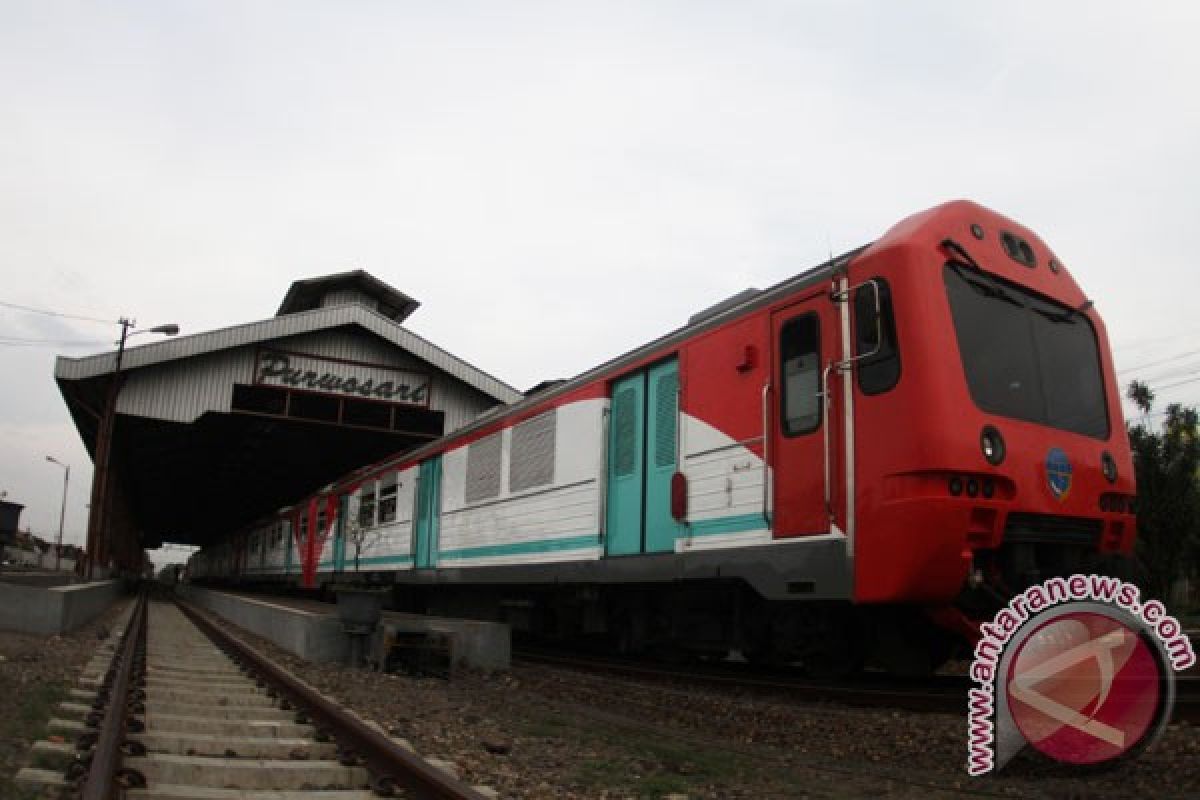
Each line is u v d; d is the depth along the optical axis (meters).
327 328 30.16
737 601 9.15
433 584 15.99
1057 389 7.85
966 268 7.52
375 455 41.09
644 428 10.31
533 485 12.67
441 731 7.16
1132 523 8.02
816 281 7.96
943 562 6.54
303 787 5.12
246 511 67.25
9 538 64.62
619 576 10.30
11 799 4.18
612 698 9.35
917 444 6.68
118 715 6.04
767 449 8.16
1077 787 5.21
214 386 28.75
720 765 6.16
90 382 28.17
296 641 12.45
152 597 45.66
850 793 5.39
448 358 31.61
